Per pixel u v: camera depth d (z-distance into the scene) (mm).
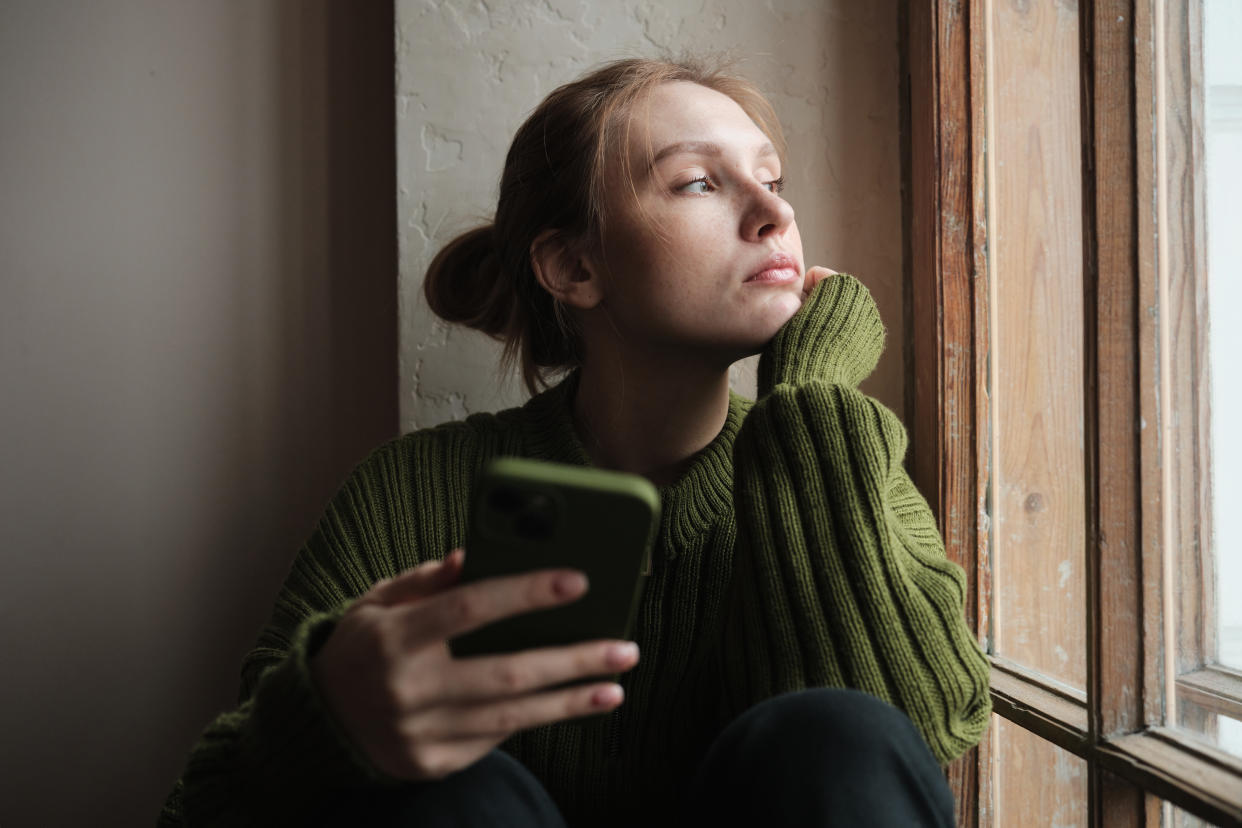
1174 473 659
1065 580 783
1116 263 693
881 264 1076
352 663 435
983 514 943
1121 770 647
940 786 503
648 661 767
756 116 942
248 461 1215
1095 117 703
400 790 470
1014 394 879
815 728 493
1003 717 874
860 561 598
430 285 999
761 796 485
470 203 1066
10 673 1179
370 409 1232
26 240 1184
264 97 1218
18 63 1183
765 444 663
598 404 853
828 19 1076
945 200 964
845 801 465
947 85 967
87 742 1188
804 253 1071
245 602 1212
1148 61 680
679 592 775
